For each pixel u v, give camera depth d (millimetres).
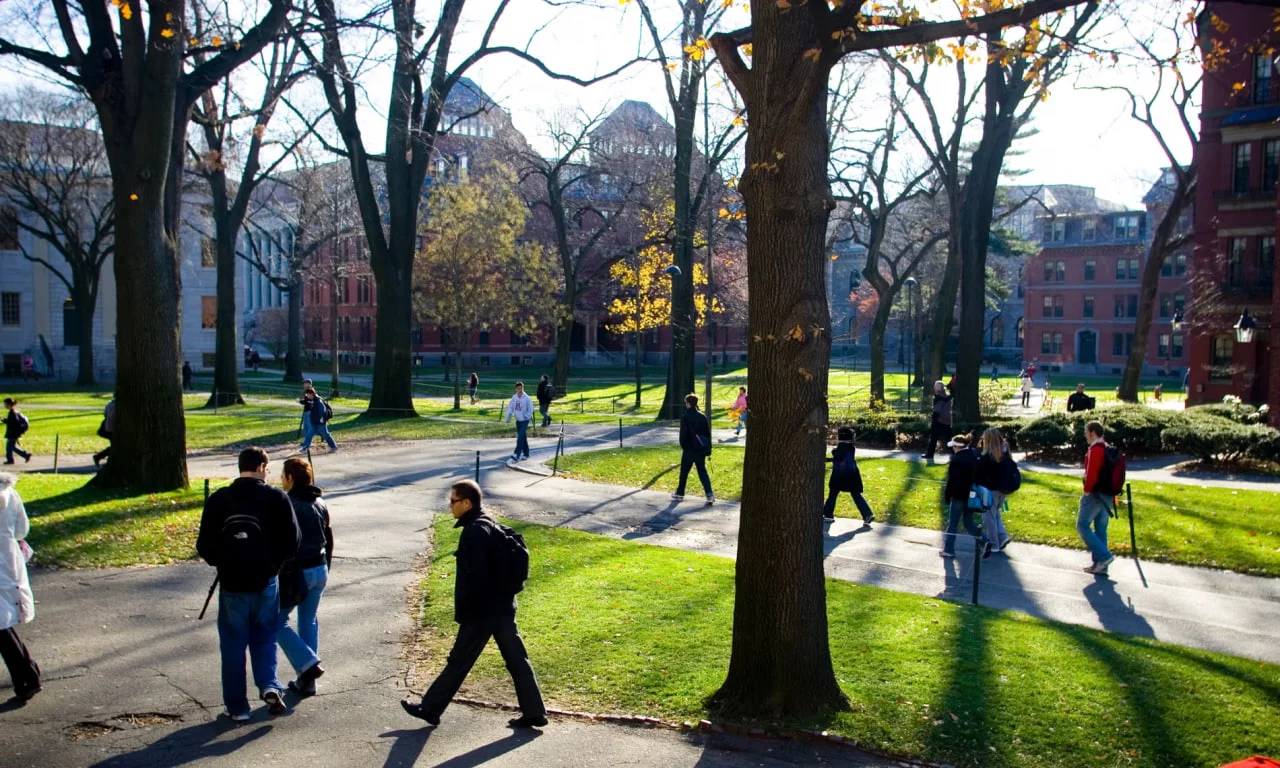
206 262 66062
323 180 55125
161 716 6965
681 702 7281
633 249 44281
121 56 15562
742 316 55656
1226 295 36438
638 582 11055
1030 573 12297
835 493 15289
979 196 27234
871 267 40125
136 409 16047
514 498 17641
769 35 6766
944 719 6875
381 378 33531
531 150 47094
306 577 7469
